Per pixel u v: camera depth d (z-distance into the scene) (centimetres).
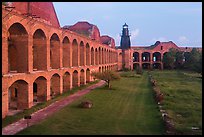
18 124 2167
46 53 3167
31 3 3434
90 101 3102
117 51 10144
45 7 4000
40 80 3173
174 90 4109
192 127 2031
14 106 2892
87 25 7138
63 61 4041
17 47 2741
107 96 3616
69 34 3966
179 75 7250
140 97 3550
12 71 2834
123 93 3916
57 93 3631
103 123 2198
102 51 7138
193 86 4694
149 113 2570
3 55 2284
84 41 4894
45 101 3145
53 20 4416
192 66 7694
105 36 9906
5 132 1942
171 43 10606
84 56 4916
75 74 4494
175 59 9900
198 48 9169
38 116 2441
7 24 2322
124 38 10675
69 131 1958
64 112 2595
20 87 2731
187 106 2866
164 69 10144
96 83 5275
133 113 2577
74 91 3978
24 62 2742
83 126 2103
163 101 3139
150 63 10531
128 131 1959
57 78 3616
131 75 7119
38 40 3167
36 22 2881
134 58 10981
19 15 2508
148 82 5550
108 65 8081
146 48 11256
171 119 2250
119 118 2372
